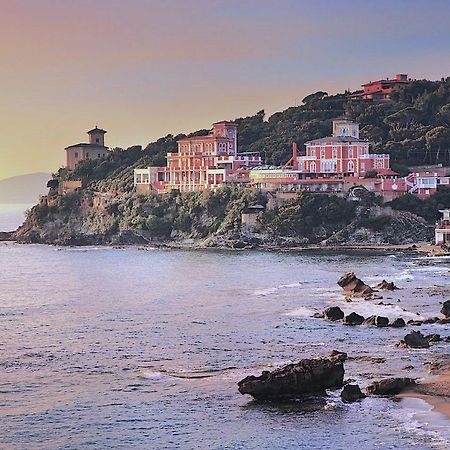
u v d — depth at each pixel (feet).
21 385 358.23
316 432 297.94
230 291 624.18
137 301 585.22
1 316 524.93
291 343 429.79
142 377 368.48
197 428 305.12
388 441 287.69
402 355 395.55
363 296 574.15
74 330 474.49
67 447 289.94
